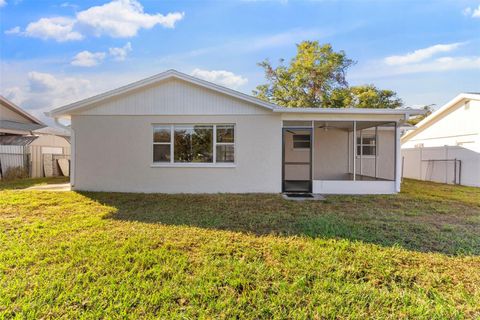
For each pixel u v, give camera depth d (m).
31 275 3.15
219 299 2.74
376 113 9.09
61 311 2.52
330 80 22.83
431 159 14.75
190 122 9.46
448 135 14.09
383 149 13.70
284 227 5.15
